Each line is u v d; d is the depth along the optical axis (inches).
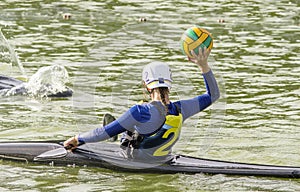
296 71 1411.2
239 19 1828.2
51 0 1995.6
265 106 1194.6
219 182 869.2
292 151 985.5
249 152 979.9
